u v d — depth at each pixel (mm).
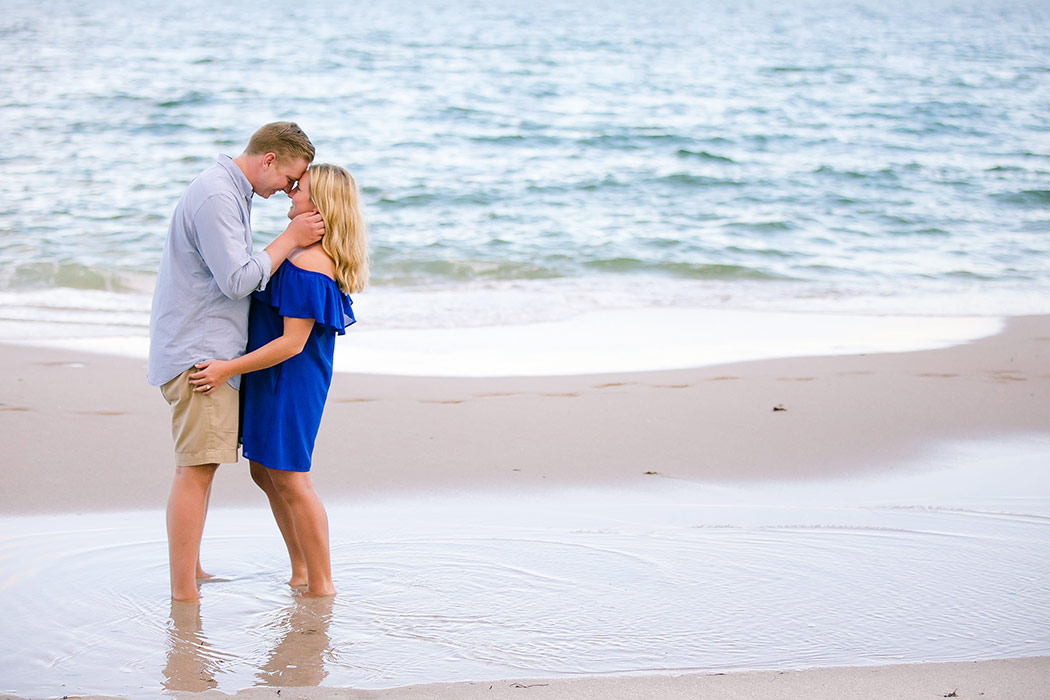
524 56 34656
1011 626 3371
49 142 18406
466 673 3023
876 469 5305
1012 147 21141
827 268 12195
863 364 7586
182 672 3031
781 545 4168
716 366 7500
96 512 4496
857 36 46094
